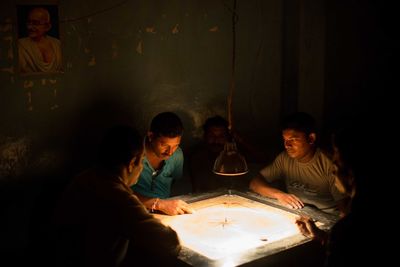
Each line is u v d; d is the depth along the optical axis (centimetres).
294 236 273
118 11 387
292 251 260
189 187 445
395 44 520
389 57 521
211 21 432
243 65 454
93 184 258
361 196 200
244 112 461
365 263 190
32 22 353
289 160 359
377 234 191
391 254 189
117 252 256
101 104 390
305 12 456
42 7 355
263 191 352
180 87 425
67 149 380
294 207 323
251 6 449
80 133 384
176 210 315
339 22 482
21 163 363
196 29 425
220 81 445
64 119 376
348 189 216
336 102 493
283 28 467
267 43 462
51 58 364
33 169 369
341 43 487
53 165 376
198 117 438
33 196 371
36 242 365
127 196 254
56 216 266
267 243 266
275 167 369
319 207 345
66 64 371
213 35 435
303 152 340
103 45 384
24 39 352
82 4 371
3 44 344
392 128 204
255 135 470
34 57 357
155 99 415
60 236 261
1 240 364
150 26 403
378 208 195
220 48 440
